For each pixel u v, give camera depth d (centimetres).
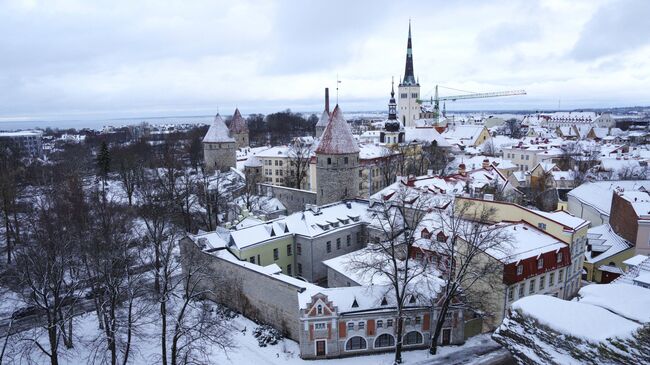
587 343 1321
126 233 6506
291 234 5900
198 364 3825
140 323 4397
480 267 4434
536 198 8912
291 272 5988
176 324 3912
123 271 4875
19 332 4025
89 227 6219
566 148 13038
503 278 4319
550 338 1403
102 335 4200
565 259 4819
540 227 5078
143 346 4472
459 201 5819
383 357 4100
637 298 1511
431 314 4206
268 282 4638
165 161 11588
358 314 4066
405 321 4184
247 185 8519
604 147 14262
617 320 1378
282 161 12838
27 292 4891
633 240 5850
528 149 13050
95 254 4912
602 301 1545
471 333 4472
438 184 7575
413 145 12244
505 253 4428
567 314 1425
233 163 11812
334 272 5025
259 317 4844
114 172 13962
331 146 7094
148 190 8556
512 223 5109
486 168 9319
